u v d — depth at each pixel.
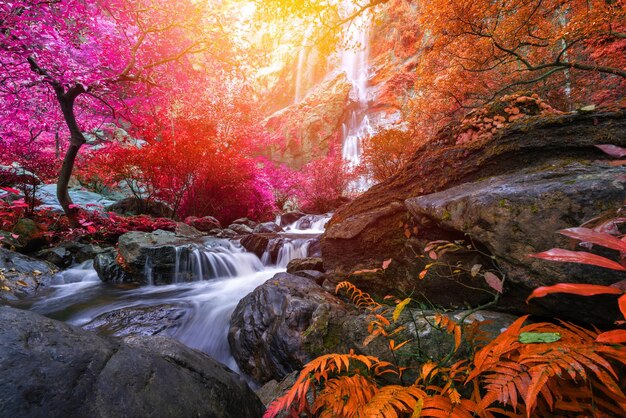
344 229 2.59
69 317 3.03
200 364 1.13
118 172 7.27
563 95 6.78
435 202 1.76
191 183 8.62
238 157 9.29
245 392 1.23
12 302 3.30
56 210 5.92
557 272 1.15
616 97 6.01
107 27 5.50
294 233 7.43
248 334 2.22
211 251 4.80
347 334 1.68
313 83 24.55
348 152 17.98
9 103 4.73
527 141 1.74
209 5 6.10
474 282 1.62
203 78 7.88
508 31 5.06
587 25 4.29
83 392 0.75
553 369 0.58
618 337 0.48
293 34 6.96
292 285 2.42
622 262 0.54
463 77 6.46
